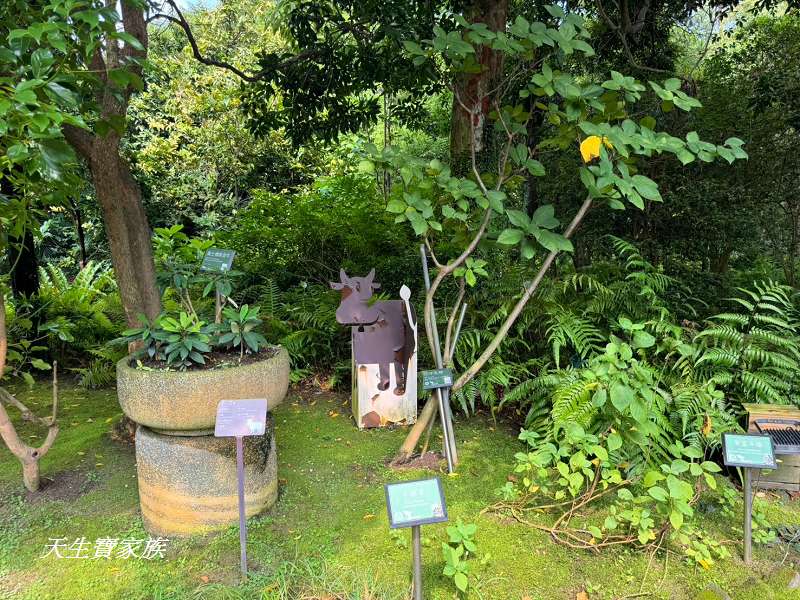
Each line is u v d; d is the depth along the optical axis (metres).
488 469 2.89
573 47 2.43
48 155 1.78
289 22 5.72
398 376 3.45
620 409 2.34
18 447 2.52
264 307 4.86
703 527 2.39
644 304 3.49
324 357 4.50
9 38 1.85
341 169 10.59
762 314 3.39
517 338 3.69
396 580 2.02
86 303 5.04
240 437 1.96
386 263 5.14
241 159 11.19
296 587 1.97
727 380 3.00
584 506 2.51
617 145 2.31
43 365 2.87
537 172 2.70
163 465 2.23
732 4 5.96
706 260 5.48
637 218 5.26
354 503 2.57
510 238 2.47
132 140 10.53
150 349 2.41
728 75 6.05
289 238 5.30
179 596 1.91
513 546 2.23
